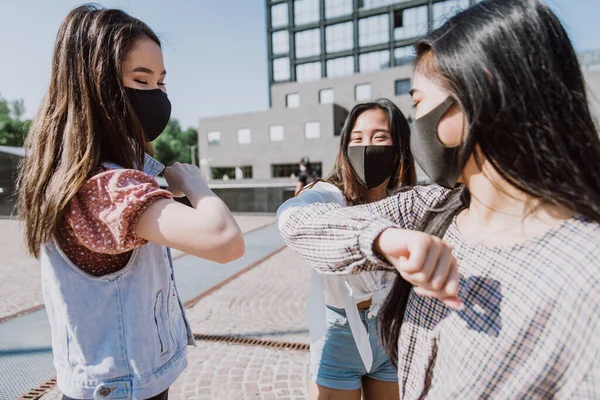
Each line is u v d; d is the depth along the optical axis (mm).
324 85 37031
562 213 707
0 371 3137
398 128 1744
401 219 1133
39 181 1049
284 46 48406
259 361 3340
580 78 701
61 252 1039
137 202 917
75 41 1057
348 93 36125
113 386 1090
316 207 931
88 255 1057
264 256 7254
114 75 1076
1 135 50812
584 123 677
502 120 666
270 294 5090
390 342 1011
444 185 841
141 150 1165
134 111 1160
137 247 1079
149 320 1149
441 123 756
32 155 1093
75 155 998
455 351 757
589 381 597
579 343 610
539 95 654
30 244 1106
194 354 3463
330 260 790
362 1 44188
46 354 3422
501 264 723
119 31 1077
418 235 629
